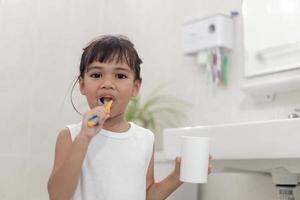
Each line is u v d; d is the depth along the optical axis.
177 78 1.90
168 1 2.00
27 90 1.91
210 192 1.68
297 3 1.46
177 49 1.91
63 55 2.05
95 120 0.87
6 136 1.83
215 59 1.66
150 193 1.05
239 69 1.63
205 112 1.74
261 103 1.54
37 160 1.90
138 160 1.01
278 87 1.45
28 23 1.96
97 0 2.23
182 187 1.64
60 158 0.97
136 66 1.03
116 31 2.24
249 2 1.61
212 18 1.66
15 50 1.90
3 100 1.84
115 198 0.95
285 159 1.03
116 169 0.97
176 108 1.88
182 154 0.94
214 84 1.71
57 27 2.05
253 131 1.03
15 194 1.82
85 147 0.87
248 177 1.55
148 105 1.91
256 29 1.57
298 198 1.35
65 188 0.86
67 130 1.00
